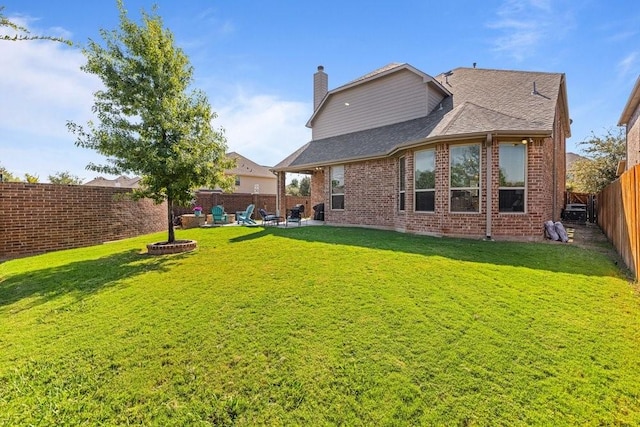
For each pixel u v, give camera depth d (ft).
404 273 20.06
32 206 33.19
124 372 11.34
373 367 11.09
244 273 21.35
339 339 12.80
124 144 27.71
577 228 45.52
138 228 44.34
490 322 13.78
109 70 27.91
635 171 19.31
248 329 13.80
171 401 9.98
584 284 17.95
